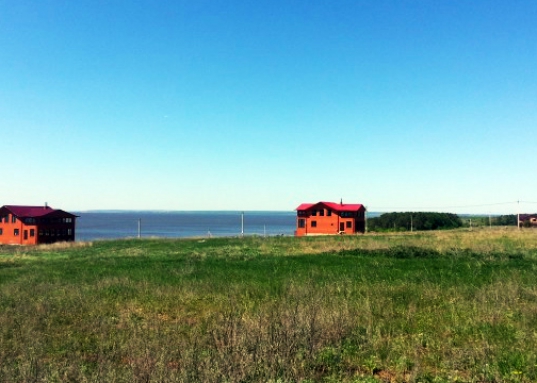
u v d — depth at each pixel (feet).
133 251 132.67
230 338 31.53
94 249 147.74
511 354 29.35
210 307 49.62
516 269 70.79
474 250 97.81
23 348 32.71
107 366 28.09
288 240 150.82
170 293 58.13
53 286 66.03
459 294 51.37
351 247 118.11
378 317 41.60
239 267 86.22
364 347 32.27
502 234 153.07
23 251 149.89
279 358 27.55
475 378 25.98
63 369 27.86
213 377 24.68
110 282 67.62
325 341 32.63
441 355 30.35
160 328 39.01
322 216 240.53
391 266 80.94
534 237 135.74
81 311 48.29
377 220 333.62
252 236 188.55
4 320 42.37
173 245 148.97
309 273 73.61
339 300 48.55
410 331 36.76
